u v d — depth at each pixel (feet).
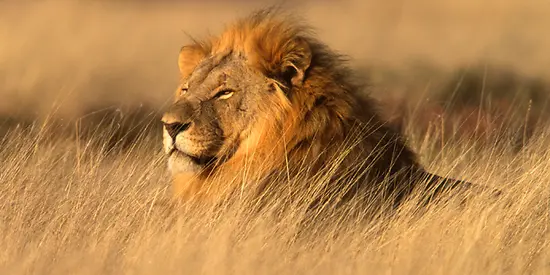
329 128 37.45
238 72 38.06
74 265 32.14
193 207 37.17
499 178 42.22
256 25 39.27
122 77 122.21
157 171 41.11
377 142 38.40
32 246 34.47
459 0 209.15
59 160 46.47
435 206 36.83
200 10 234.17
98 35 167.84
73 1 179.42
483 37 176.55
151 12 222.48
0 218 38.09
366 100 40.14
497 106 76.79
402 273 32.09
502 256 34.60
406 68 125.59
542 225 37.99
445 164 46.60
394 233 35.27
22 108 79.92
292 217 35.04
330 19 211.61
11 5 168.25
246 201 35.68
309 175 36.81
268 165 36.96
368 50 160.15
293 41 37.96
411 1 217.97
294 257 33.63
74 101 84.53
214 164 38.04
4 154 45.88
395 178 38.37
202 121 37.17
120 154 45.50
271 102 37.73
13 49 133.18
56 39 154.40
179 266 31.50
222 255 31.91
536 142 46.26
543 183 39.96
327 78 38.17
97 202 38.73
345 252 33.47
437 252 33.81
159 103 86.07
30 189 39.96
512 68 118.93
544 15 199.21
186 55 41.06
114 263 32.58
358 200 36.47
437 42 173.99
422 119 69.72
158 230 35.27
